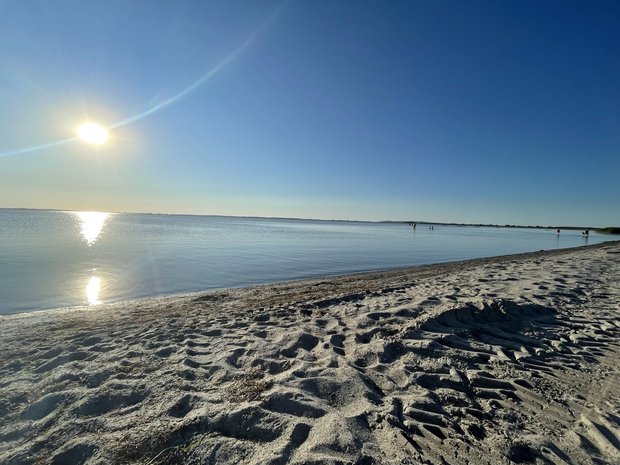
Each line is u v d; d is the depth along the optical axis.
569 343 5.07
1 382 4.02
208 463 2.51
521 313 6.41
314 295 9.55
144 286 13.05
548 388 3.75
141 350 4.97
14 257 19.44
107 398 3.46
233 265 19.00
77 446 2.71
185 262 19.58
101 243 29.47
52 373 4.17
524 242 51.81
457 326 5.66
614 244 37.62
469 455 2.68
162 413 3.16
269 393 3.42
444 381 3.88
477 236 73.19
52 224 63.97
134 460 2.56
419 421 3.11
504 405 3.42
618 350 4.82
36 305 10.05
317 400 3.37
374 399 3.44
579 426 3.07
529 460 2.64
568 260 16.31
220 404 3.26
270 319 6.71
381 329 5.57
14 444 2.81
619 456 2.69
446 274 12.88
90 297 11.14
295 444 2.67
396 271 16.47
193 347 5.07
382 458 2.56
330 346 4.93
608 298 7.74
